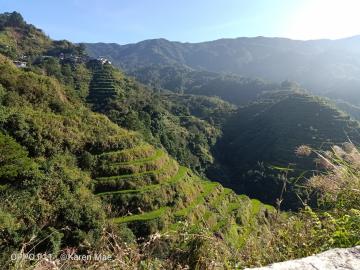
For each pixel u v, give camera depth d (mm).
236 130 88312
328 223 2711
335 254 1531
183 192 35312
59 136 36312
